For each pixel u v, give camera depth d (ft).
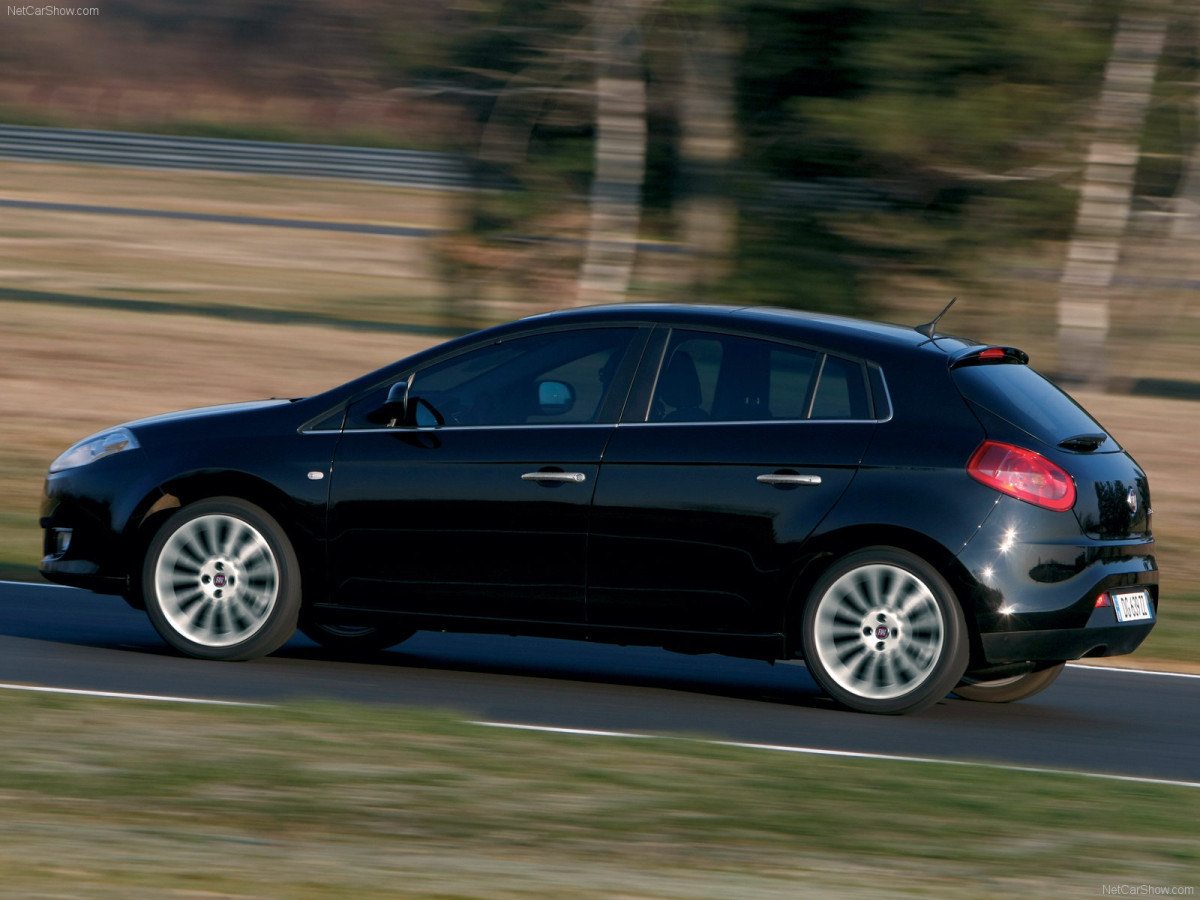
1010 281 247.50
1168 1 231.30
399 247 384.06
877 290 245.04
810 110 233.55
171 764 66.54
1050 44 228.02
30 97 556.92
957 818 63.82
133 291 304.30
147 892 50.06
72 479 91.76
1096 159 238.48
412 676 91.61
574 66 250.78
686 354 85.97
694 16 239.09
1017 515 80.74
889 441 82.28
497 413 87.25
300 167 494.18
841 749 77.56
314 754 68.95
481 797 63.77
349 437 88.33
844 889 54.03
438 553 86.63
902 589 82.07
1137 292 260.01
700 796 65.36
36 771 64.85
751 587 83.05
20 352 235.61
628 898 51.57
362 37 278.05
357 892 50.88
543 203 256.93
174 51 573.74
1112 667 106.11
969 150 232.73
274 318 280.51
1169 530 159.63
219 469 88.99
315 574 88.38
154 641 97.19
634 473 84.23
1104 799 68.03
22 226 385.91
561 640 106.83
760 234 245.65
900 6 228.43
